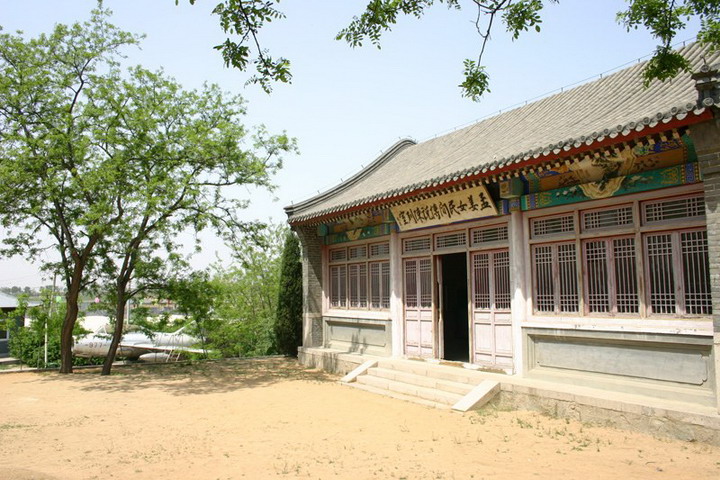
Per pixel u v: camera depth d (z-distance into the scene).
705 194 7.77
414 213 13.32
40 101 15.70
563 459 7.11
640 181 9.03
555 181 10.39
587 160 9.40
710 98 6.99
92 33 16.20
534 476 6.47
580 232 9.95
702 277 8.36
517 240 10.94
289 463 7.17
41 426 9.56
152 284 17.36
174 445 8.20
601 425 8.74
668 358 8.62
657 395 8.62
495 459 7.18
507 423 9.10
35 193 15.12
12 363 22.83
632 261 9.24
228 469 6.96
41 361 21.52
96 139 14.82
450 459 7.22
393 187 13.49
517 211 10.96
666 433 7.95
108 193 14.52
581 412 9.07
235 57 5.20
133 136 15.27
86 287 17.80
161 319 18.42
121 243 16.14
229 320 25.77
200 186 15.45
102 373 16.41
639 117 8.73
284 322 20.61
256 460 7.35
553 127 11.80
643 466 6.76
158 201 13.84
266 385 13.95
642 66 12.80
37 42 15.61
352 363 15.10
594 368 9.62
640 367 8.97
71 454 7.71
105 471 6.88
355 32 5.81
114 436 8.80
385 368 13.81
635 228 9.13
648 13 5.70
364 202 13.38
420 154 17.84
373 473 6.70
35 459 7.46
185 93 16.41
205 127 15.34
